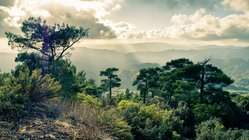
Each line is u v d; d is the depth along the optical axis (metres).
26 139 5.32
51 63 31.83
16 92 7.49
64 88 22.61
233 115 28.70
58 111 7.63
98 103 16.36
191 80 36.12
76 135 6.24
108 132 7.90
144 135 15.87
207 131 17.95
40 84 8.36
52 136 5.79
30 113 6.89
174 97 37.81
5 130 5.51
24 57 33.50
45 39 34.88
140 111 20.06
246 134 16.25
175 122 23.09
